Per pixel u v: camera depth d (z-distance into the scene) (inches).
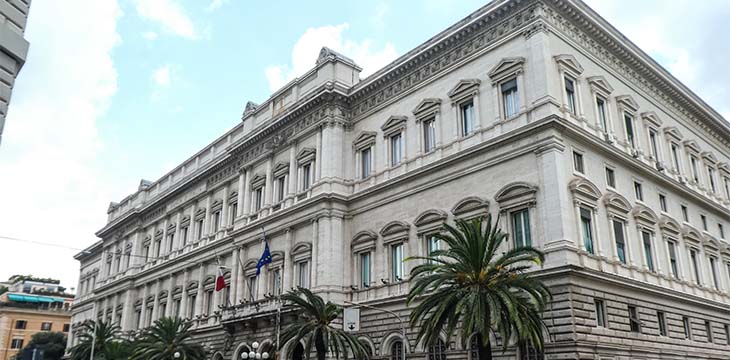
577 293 1153.4
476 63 1512.1
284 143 2027.6
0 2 632.4
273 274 1919.3
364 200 1717.5
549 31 1391.5
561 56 1382.9
